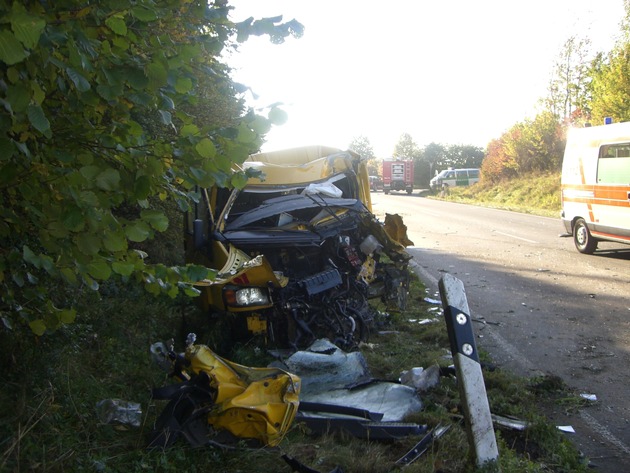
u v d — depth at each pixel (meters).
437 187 51.81
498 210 30.08
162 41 2.88
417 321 7.59
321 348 5.40
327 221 6.74
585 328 7.51
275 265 6.53
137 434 4.07
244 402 3.82
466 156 70.56
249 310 5.86
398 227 7.96
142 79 2.56
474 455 3.60
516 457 3.86
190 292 3.06
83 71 2.44
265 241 6.20
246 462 3.69
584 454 4.23
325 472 3.64
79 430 3.88
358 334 6.47
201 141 2.69
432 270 12.17
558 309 8.55
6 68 2.28
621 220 12.83
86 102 2.58
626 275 11.22
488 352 6.60
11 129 2.43
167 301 7.59
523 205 33.81
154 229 2.90
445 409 4.55
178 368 4.29
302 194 7.20
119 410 4.21
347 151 8.33
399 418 4.44
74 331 5.30
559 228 20.27
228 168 2.78
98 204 2.54
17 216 2.79
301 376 5.05
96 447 3.71
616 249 14.78
